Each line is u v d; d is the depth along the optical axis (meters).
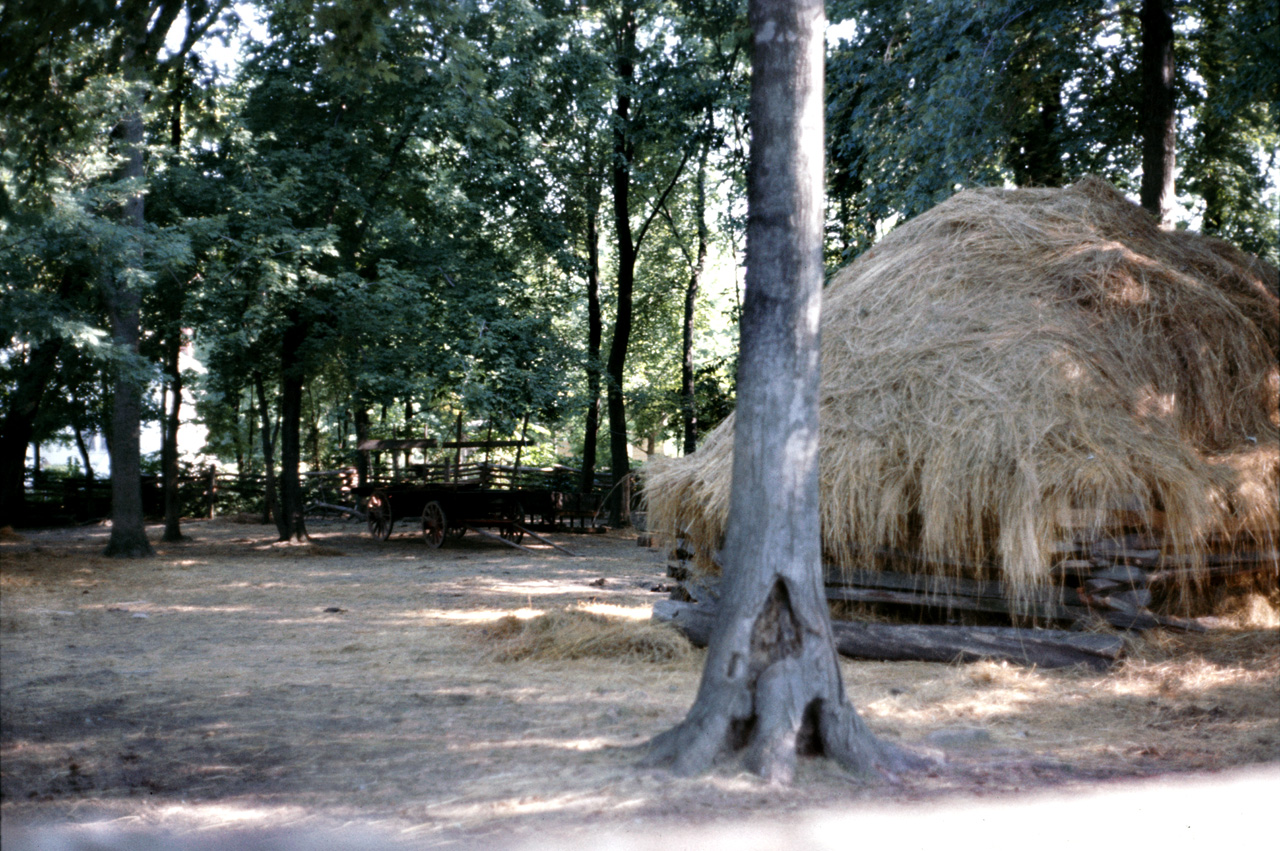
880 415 8.88
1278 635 8.23
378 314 19.58
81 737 5.97
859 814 4.30
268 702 6.95
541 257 24.92
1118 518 8.04
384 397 19.88
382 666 8.36
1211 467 8.46
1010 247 10.23
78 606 12.09
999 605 8.40
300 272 18.50
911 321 9.70
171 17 8.50
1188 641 8.21
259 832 4.22
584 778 4.95
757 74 5.36
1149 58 15.62
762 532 5.23
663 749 5.23
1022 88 16.44
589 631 9.18
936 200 14.48
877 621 8.72
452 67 17.97
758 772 4.88
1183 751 5.55
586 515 24.00
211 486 32.03
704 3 23.73
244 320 18.53
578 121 23.64
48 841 4.12
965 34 15.40
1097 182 11.24
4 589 13.47
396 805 4.59
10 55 8.06
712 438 9.85
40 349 21.12
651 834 4.05
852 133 17.11
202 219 17.47
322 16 9.16
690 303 28.41
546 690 7.39
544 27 21.70
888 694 7.14
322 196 19.59
